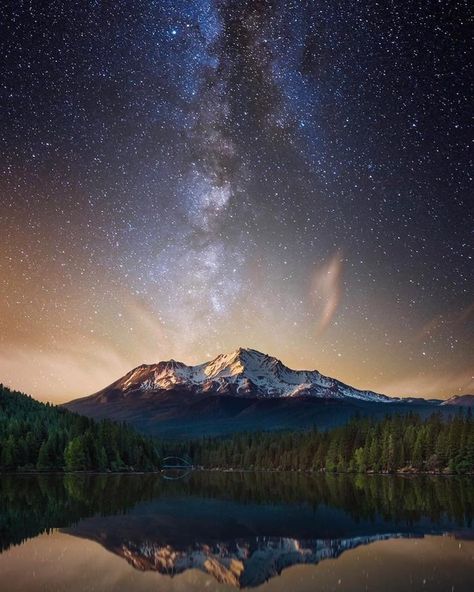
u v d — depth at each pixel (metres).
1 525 39.28
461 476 127.81
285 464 192.12
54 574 24.12
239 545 31.38
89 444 150.88
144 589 21.81
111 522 40.97
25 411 180.38
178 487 87.25
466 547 30.38
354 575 23.83
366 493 71.81
